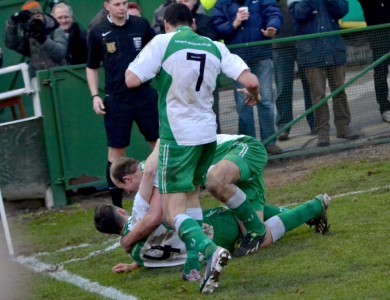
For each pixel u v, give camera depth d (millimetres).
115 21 29203
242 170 21438
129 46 29203
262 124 33469
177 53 19891
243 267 20875
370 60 34094
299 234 23328
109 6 29000
